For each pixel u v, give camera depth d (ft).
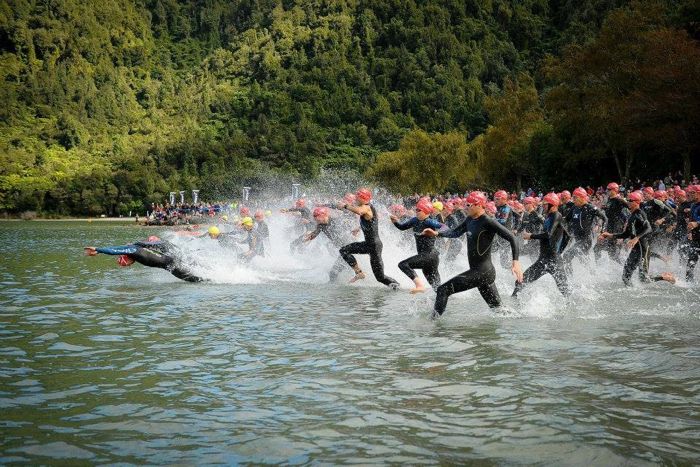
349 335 30.14
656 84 124.47
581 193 48.49
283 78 574.56
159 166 405.59
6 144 437.99
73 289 47.42
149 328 32.07
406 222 43.06
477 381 22.39
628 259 46.39
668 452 16.24
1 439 17.24
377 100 502.38
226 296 43.60
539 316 34.99
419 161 228.22
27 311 37.27
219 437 17.38
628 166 154.20
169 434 17.61
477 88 490.90
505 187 231.91
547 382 22.24
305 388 21.68
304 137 445.78
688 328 31.53
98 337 29.86
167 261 50.21
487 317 34.86
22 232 175.73
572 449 16.43
